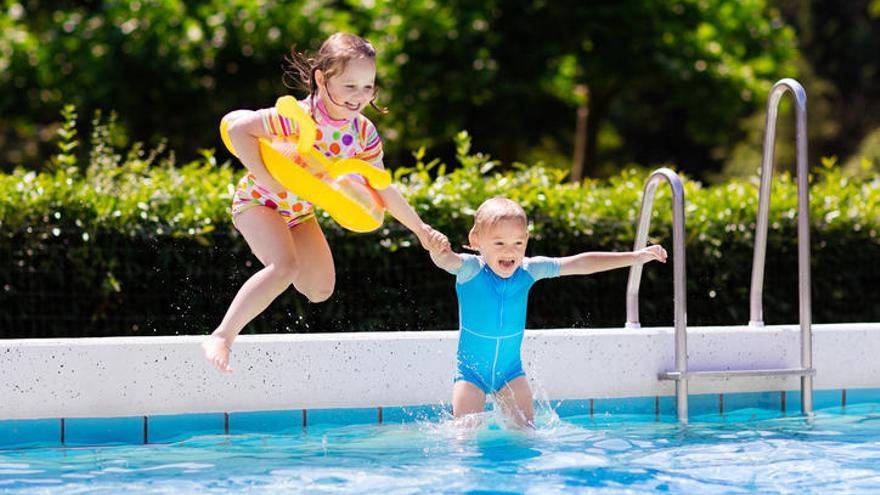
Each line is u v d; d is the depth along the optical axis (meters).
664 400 5.20
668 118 25.08
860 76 26.42
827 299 7.29
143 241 6.35
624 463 3.99
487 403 5.06
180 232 6.36
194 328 6.44
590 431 4.65
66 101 14.92
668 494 3.53
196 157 16.38
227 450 4.32
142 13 14.45
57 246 6.25
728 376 5.11
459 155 7.32
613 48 15.35
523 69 15.29
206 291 6.43
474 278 4.64
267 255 4.29
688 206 7.09
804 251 5.16
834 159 8.08
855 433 4.64
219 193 6.57
